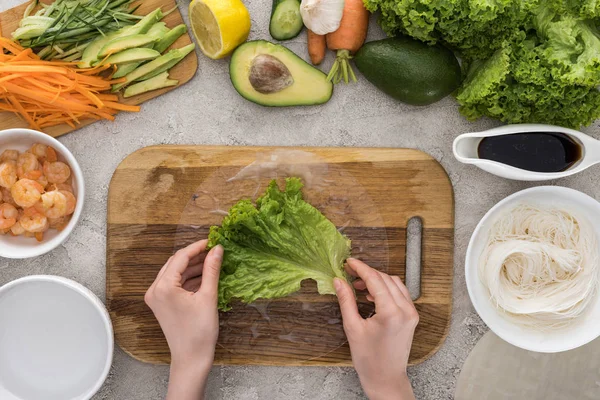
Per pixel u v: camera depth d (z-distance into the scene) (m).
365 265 1.23
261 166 1.33
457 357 1.38
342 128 1.36
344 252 1.28
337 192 1.33
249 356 1.34
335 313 1.33
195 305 1.19
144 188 1.33
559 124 1.27
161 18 1.33
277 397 1.38
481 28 1.18
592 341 1.41
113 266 1.33
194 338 1.21
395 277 1.29
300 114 1.36
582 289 1.30
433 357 1.38
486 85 1.20
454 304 1.37
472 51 1.25
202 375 1.24
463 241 1.37
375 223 1.33
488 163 1.19
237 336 1.34
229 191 1.33
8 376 1.36
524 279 1.31
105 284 1.36
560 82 1.17
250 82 1.27
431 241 1.33
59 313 1.37
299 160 1.33
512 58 1.20
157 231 1.33
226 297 1.22
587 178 1.37
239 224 1.21
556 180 1.37
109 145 1.36
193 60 1.33
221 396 1.38
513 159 1.26
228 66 1.35
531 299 1.31
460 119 1.36
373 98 1.35
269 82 1.26
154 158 1.32
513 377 1.39
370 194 1.33
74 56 1.31
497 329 1.30
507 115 1.25
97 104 1.28
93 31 1.29
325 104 1.35
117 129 1.36
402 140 1.36
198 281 1.31
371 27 1.34
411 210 1.33
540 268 1.30
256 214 1.20
